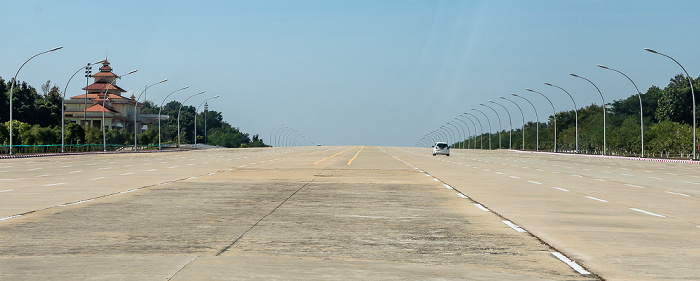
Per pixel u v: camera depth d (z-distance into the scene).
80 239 11.62
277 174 34.84
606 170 45.06
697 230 13.40
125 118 167.62
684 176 37.56
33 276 8.27
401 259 9.83
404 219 14.98
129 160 60.38
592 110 194.88
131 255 9.94
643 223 14.59
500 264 9.48
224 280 8.06
